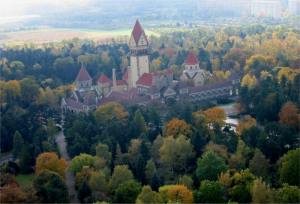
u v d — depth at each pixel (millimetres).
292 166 179500
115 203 172875
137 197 165000
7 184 184000
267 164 193750
